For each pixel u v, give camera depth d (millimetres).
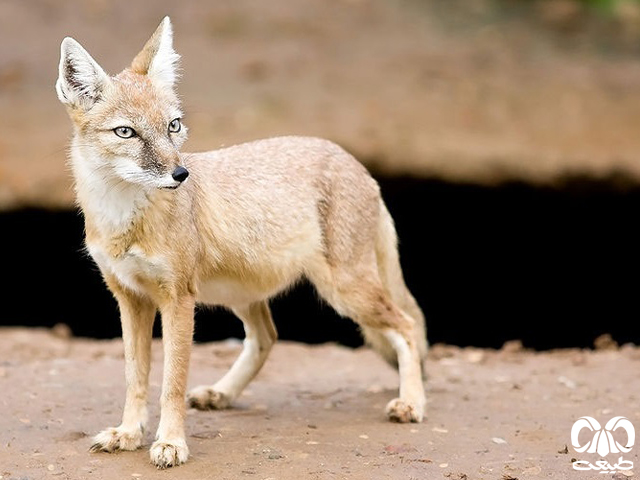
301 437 7863
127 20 26969
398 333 8617
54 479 6793
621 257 19766
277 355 11602
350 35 27734
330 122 21547
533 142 21406
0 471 6934
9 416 8359
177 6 28266
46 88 22984
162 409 7270
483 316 19984
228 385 8898
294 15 28562
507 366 11148
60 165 18688
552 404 9164
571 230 19844
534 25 29547
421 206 19812
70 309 19016
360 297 8531
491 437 7961
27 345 11820
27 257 18656
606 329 19656
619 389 9789
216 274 8031
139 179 7027
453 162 19672
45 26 26016
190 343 7418
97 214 7305
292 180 8336
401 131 21297
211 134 20094
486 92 24516
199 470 6992
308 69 25188
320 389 9859
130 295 7578
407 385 8484
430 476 6918
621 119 23375
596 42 28875
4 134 20250
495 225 19938
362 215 8625
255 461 7195
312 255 8398
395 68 25719
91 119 7195
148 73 7508
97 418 8375
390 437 7898
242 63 25141
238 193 8047
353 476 6891
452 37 28391
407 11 29625
